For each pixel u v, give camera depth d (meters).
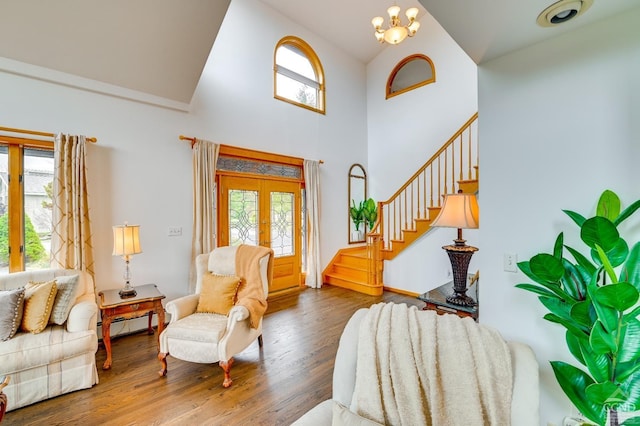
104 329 2.37
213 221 3.70
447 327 1.06
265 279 2.66
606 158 1.34
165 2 2.45
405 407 0.96
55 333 2.09
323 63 5.32
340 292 4.71
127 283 2.73
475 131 4.46
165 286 3.37
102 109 2.96
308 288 4.95
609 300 0.90
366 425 0.91
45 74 2.63
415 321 1.11
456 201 1.99
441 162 4.90
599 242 1.01
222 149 3.89
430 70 5.19
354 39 5.45
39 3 2.22
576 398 1.05
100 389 2.10
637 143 1.27
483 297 1.73
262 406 1.92
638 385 0.92
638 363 0.91
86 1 2.30
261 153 4.33
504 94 1.64
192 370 2.37
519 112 1.59
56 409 1.88
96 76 2.86
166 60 2.96
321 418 1.03
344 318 3.53
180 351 2.22
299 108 4.93
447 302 2.05
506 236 1.64
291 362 2.49
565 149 1.45
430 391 0.96
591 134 1.38
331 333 3.10
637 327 0.92
